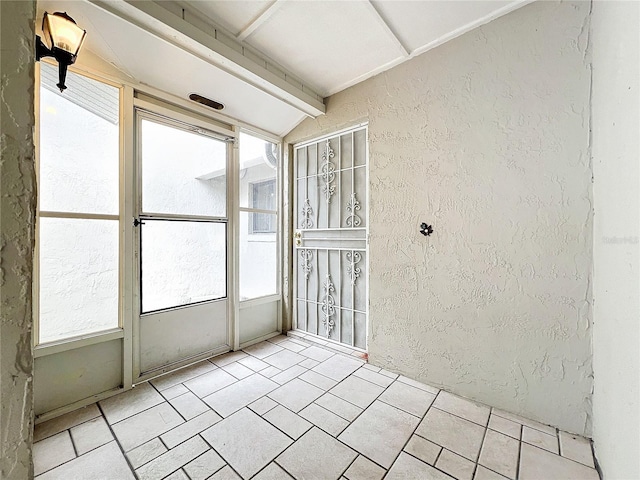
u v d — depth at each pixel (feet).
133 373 6.44
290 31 5.85
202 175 7.85
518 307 5.32
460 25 5.72
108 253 6.12
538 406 5.16
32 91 1.38
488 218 5.61
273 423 5.12
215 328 8.12
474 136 5.75
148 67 6.21
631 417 3.09
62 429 4.94
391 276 7.01
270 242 9.71
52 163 5.41
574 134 4.76
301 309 9.77
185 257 7.50
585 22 4.65
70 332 5.63
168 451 4.45
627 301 3.26
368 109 7.42
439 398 5.92
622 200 3.42
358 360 7.71
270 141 9.61
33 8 1.40
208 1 5.13
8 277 1.32
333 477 4.01
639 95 2.99
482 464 4.23
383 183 7.13
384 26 5.70
